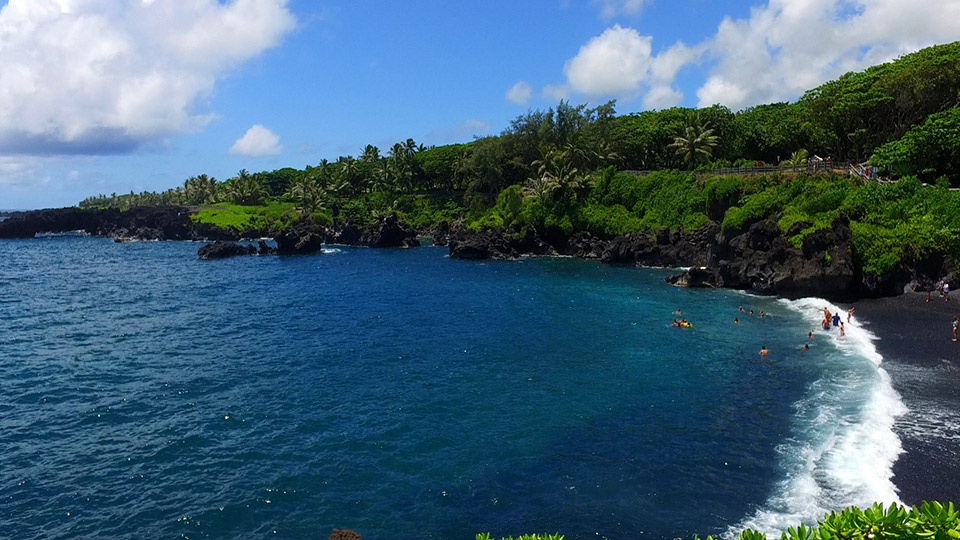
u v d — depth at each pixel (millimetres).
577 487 23000
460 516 21281
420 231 149375
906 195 60562
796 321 48625
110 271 94125
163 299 67500
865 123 86625
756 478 22984
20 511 22328
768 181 79250
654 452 25719
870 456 23703
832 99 86250
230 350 44469
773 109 122500
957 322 40719
